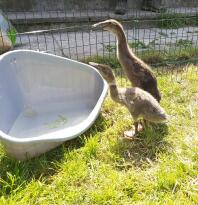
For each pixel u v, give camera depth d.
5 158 0.65
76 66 0.84
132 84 0.85
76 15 1.56
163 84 0.95
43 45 1.33
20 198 0.57
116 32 0.86
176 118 0.80
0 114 0.74
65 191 0.59
